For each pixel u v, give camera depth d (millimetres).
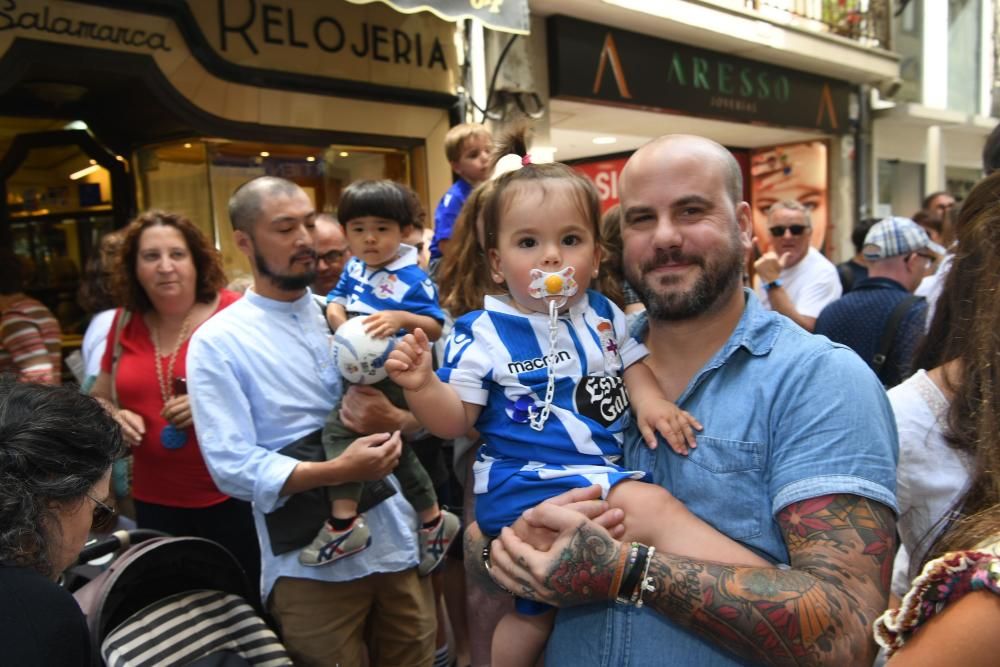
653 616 1256
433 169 5293
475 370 1458
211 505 2646
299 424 2172
